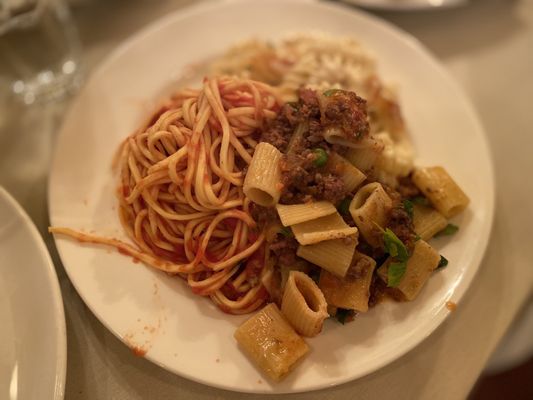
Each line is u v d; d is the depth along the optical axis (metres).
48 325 0.23
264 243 0.27
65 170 0.30
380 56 0.37
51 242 0.29
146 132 0.28
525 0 0.44
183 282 0.27
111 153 0.31
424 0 0.41
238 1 0.38
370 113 0.31
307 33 0.37
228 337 0.24
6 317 0.24
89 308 0.25
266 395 0.25
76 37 0.40
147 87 0.35
